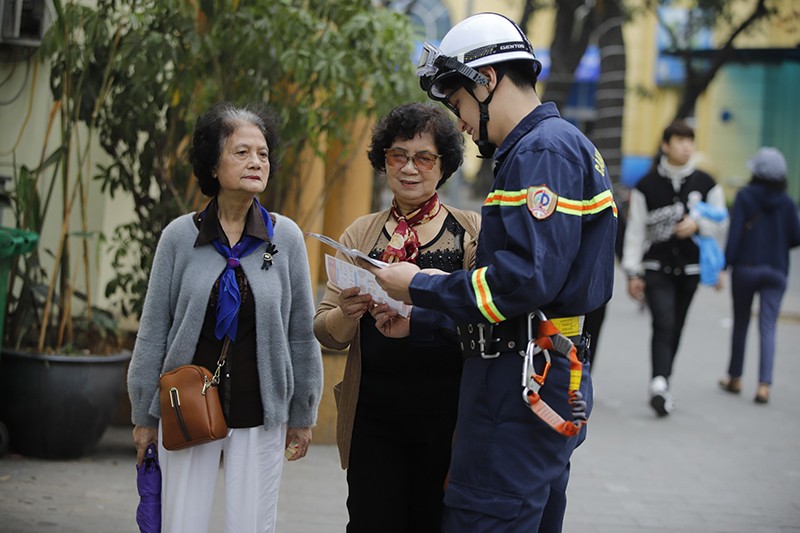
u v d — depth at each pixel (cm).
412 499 401
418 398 390
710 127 3291
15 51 707
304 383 411
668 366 872
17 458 640
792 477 706
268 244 399
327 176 860
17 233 593
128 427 745
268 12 638
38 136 727
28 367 625
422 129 388
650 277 877
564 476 361
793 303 1783
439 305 329
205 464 393
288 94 678
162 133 667
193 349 390
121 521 543
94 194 805
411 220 396
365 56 679
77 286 792
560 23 1806
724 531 585
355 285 367
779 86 3225
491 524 330
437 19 3772
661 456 750
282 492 620
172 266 396
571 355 327
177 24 626
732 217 966
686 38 2106
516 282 314
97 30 632
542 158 323
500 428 332
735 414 900
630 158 3503
